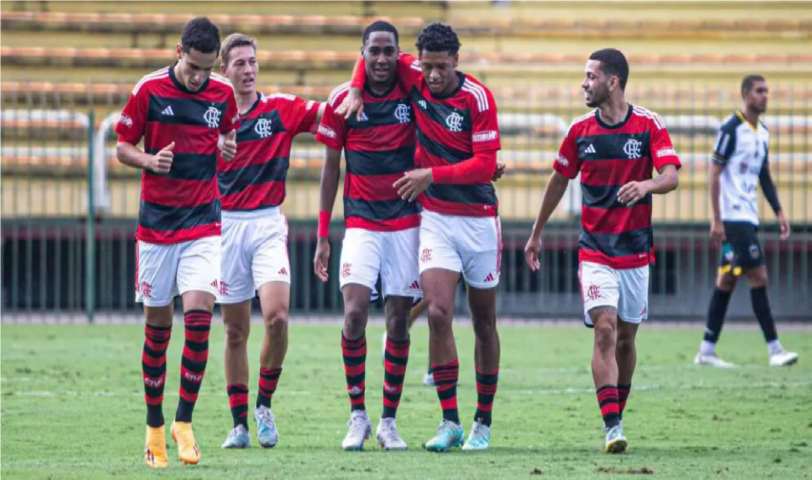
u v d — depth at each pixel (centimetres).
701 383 3609
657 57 6806
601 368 2372
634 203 2384
